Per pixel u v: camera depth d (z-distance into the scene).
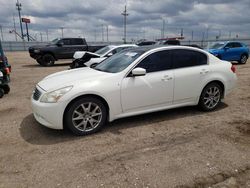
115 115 4.51
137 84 4.57
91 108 4.33
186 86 5.11
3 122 5.06
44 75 12.55
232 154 3.60
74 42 18.00
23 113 5.66
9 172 3.20
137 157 3.55
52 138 4.23
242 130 4.50
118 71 4.61
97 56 11.86
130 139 4.17
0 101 6.84
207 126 4.71
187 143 3.99
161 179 2.99
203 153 3.64
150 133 4.41
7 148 3.88
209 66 5.43
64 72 5.20
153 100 4.80
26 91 8.28
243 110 5.71
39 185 2.91
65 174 3.14
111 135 4.34
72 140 4.15
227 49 15.80
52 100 4.04
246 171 3.16
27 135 4.38
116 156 3.59
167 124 4.84
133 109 4.66
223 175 3.07
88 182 2.96
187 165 3.30
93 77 4.42
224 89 5.66
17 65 18.47
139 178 3.02
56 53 17.39
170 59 4.99
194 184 2.89
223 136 4.24
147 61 4.74
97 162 3.42
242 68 14.23
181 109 5.77
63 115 4.13
